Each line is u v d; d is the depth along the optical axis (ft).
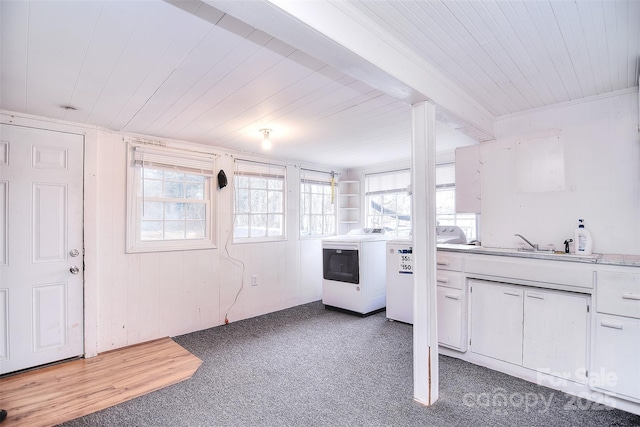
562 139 8.46
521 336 7.85
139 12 4.36
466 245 10.31
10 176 8.34
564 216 8.42
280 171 14.71
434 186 6.70
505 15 4.84
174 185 11.46
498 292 8.24
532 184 8.93
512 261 7.97
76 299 9.26
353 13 4.66
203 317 11.84
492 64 6.42
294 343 10.28
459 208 10.29
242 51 5.45
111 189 9.97
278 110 8.38
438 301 9.33
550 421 6.16
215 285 12.21
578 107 8.23
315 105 8.02
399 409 6.60
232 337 10.90
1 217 8.23
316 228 16.43
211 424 6.21
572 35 5.41
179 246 11.33
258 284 13.58
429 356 6.64
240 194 13.35
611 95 7.78
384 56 5.24
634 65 6.45
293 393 7.27
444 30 5.25
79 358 9.25
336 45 4.48
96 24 4.64
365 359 9.04
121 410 6.70
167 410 6.68
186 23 4.64
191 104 7.89
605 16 4.86
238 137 11.06
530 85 7.41
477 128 8.52
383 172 16.22
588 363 6.89
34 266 8.64
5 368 8.23
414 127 6.75
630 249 7.52
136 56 5.59
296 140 11.55
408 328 11.67
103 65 5.90
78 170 9.34
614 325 6.48
